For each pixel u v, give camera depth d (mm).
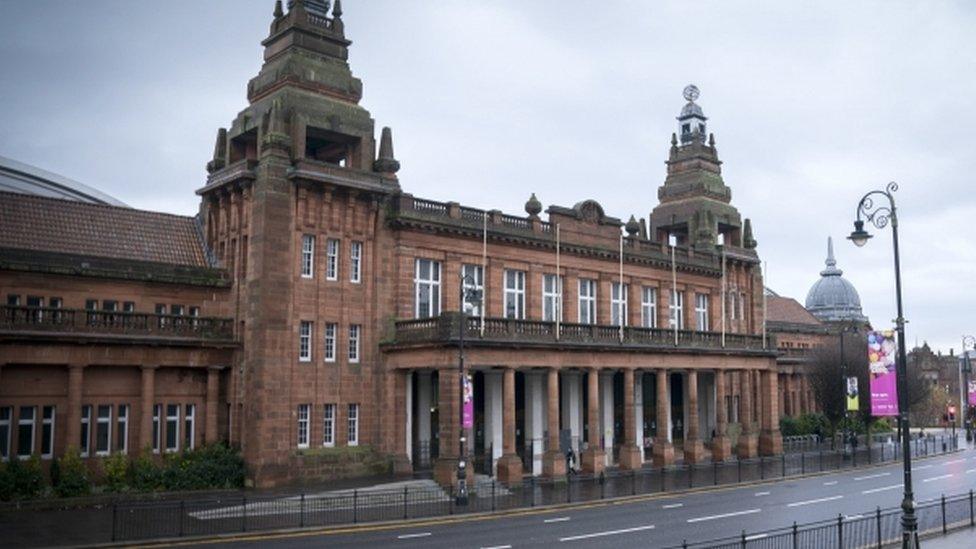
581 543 28797
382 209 49000
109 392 41719
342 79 48719
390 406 47844
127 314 41625
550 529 32031
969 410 117938
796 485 48031
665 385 57750
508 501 39438
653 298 65625
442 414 44344
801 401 92188
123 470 39938
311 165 45562
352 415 47156
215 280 46156
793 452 69125
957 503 32375
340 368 46594
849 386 60875
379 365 48188
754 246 75625
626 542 29000
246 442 43594
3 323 37969
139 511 34438
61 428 39969
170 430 44062
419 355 46250
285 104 46125
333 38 49125
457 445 43969
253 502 35562
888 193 28109
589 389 52625
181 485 40312
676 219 73312
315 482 43938
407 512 35094
